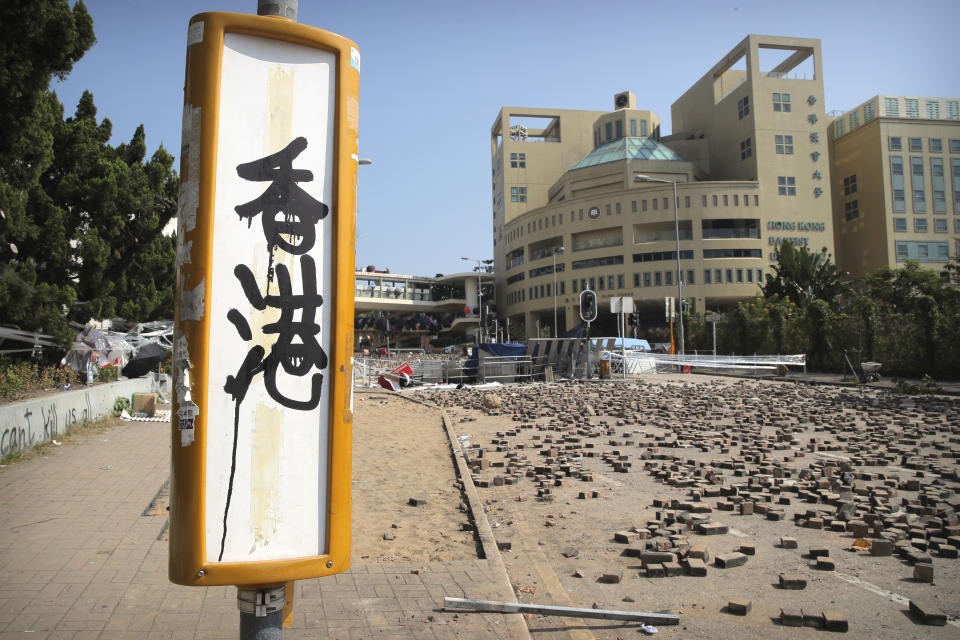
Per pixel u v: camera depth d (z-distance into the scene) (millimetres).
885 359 27938
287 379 2314
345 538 2365
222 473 2215
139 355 18391
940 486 8094
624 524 6750
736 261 76812
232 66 2293
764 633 4152
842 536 6285
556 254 88125
